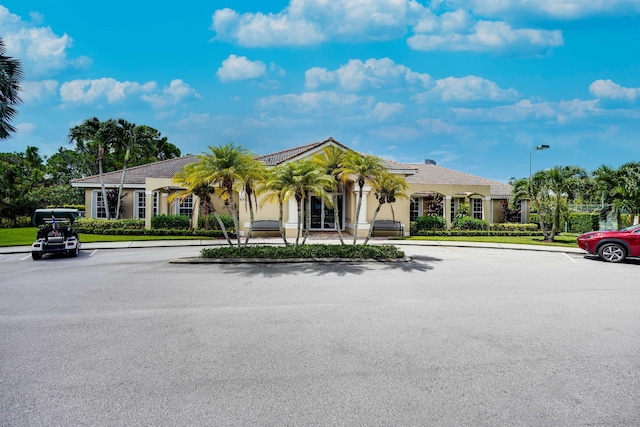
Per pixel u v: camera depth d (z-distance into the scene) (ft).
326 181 47.24
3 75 53.16
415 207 97.86
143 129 92.02
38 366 15.75
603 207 69.31
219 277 35.55
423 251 57.00
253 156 48.39
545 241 71.31
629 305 25.88
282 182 47.21
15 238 68.64
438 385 14.20
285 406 12.66
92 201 90.02
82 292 29.27
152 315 23.21
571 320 22.36
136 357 16.72
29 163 153.69
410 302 26.50
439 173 106.83
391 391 13.71
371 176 49.60
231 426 11.52
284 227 75.36
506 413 12.28
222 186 49.01
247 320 22.22
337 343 18.51
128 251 54.85
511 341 18.83
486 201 86.17
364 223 76.18
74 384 14.19
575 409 12.56
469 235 81.76
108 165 149.07
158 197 88.38
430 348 17.88
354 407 12.62
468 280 34.55
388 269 40.34
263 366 15.83
